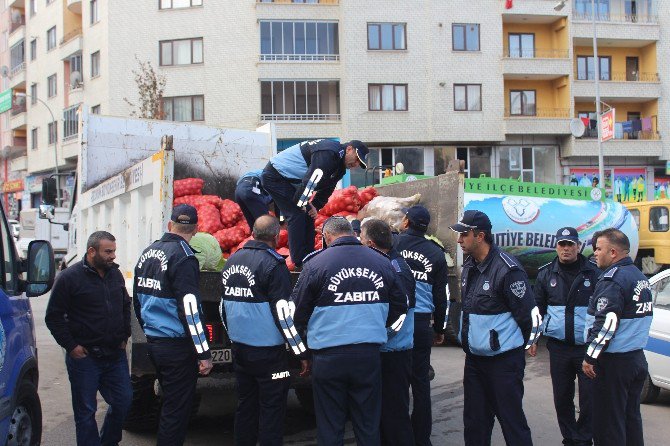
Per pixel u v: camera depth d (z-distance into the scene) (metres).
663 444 5.94
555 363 5.71
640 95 34.41
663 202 14.89
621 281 4.69
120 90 33.38
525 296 4.68
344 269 4.44
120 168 8.73
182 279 4.67
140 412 5.92
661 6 34.81
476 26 32.56
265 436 4.77
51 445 5.96
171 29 32.66
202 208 6.68
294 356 5.38
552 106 34.44
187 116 32.44
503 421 4.75
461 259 6.32
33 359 4.56
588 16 34.47
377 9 31.69
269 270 4.69
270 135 9.34
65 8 39.38
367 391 4.42
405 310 4.64
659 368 7.16
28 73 44.41
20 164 45.12
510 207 11.85
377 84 31.73
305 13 31.83
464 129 32.25
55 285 4.80
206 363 4.70
